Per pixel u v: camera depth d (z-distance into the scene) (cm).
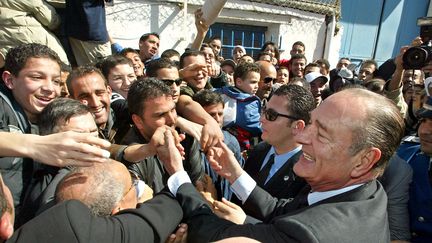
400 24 790
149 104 176
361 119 97
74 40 323
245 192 145
